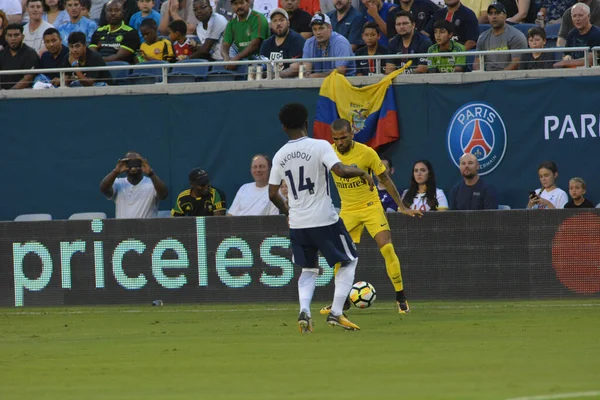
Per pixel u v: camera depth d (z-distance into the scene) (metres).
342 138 36.25
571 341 29.23
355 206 41.88
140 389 21.11
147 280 48.69
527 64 59.22
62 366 25.55
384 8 64.75
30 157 62.72
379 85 58.44
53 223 49.31
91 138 62.16
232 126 60.66
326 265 47.31
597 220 45.88
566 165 57.50
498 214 46.44
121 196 55.88
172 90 61.25
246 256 47.94
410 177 59.03
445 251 46.75
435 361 24.94
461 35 61.16
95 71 63.34
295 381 21.86
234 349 28.73
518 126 57.94
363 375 22.59
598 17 61.22
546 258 46.22
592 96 57.09
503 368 23.31
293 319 39.16
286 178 32.38
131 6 70.56
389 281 47.12
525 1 64.62
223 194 55.41
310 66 60.78
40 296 49.47
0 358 27.56
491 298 46.53
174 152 61.25
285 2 65.44
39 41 70.44
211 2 70.44
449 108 58.50
